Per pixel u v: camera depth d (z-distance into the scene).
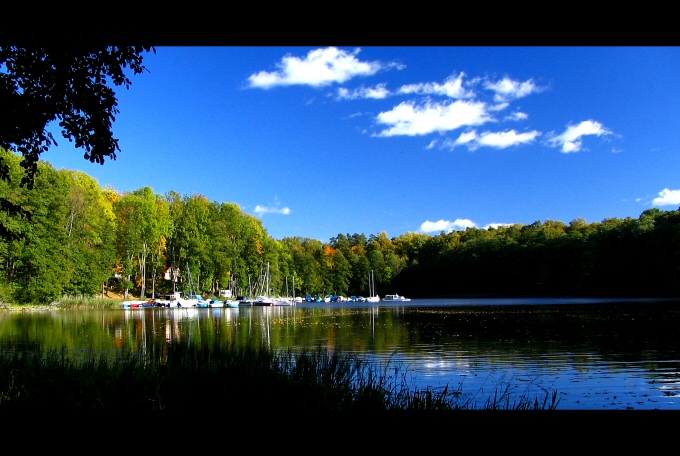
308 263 106.31
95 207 60.84
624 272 69.94
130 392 8.14
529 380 12.45
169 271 82.00
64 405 7.56
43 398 7.86
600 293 74.44
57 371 9.21
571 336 22.00
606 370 13.76
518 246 93.69
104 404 7.64
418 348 18.33
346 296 113.56
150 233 68.88
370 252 119.00
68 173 58.81
